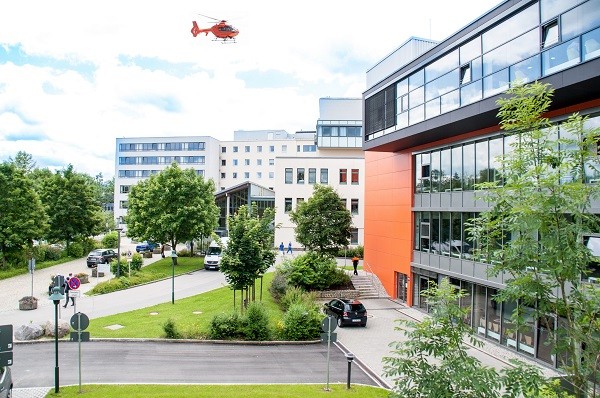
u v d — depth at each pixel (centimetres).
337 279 2928
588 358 618
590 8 1320
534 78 1522
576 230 600
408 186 2706
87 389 1252
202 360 1608
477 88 1811
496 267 686
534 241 643
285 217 4847
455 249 2236
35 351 1642
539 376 632
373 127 2761
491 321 1962
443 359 698
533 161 682
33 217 3644
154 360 1580
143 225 4081
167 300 2620
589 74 1280
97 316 2209
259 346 1841
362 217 4797
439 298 745
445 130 2050
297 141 9231
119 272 3250
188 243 5347
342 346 1892
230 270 2069
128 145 9469
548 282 676
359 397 1267
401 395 678
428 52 2142
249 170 9356
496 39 1711
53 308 2384
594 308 621
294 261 2966
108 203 12469
